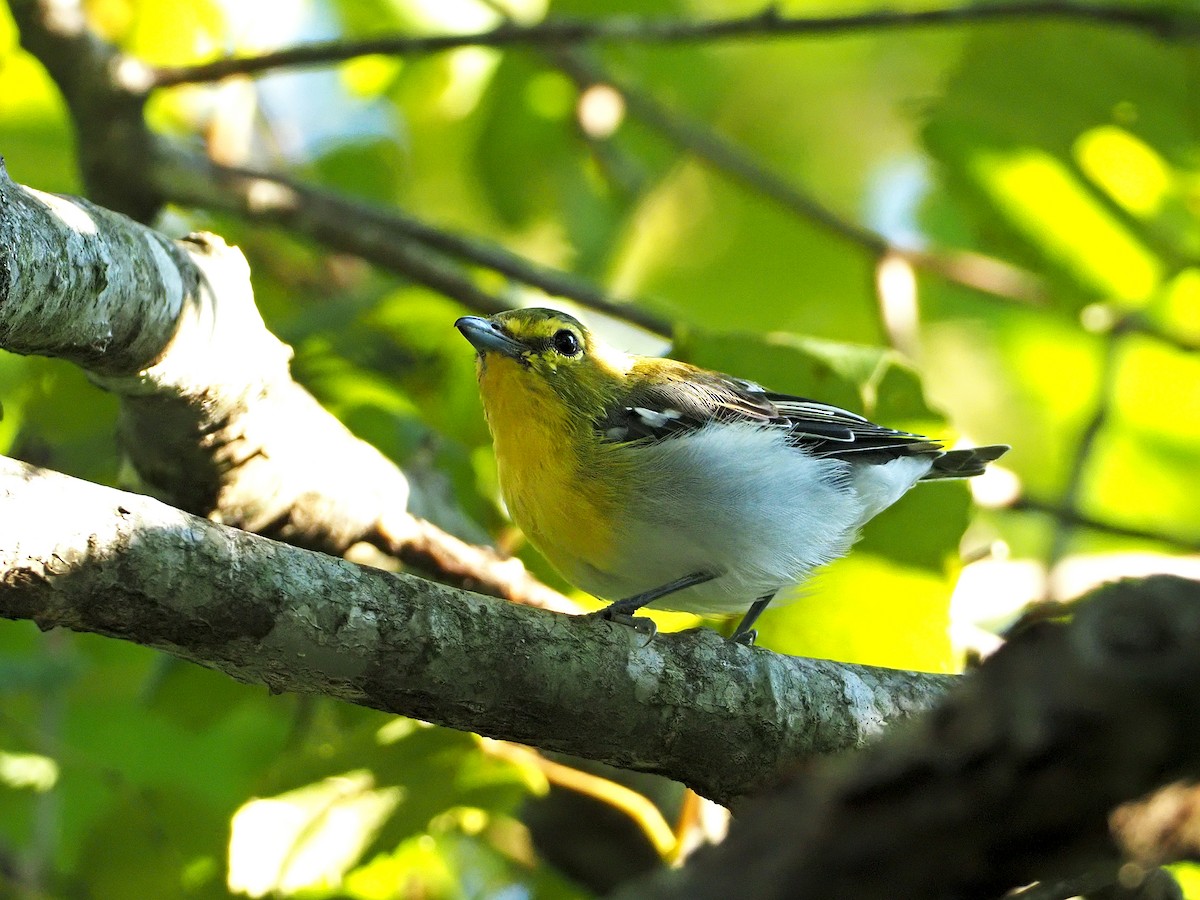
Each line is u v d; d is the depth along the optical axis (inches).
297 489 334.3
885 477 416.8
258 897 367.9
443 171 662.5
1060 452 650.8
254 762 497.7
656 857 472.7
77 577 226.8
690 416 411.2
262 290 555.2
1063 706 160.4
